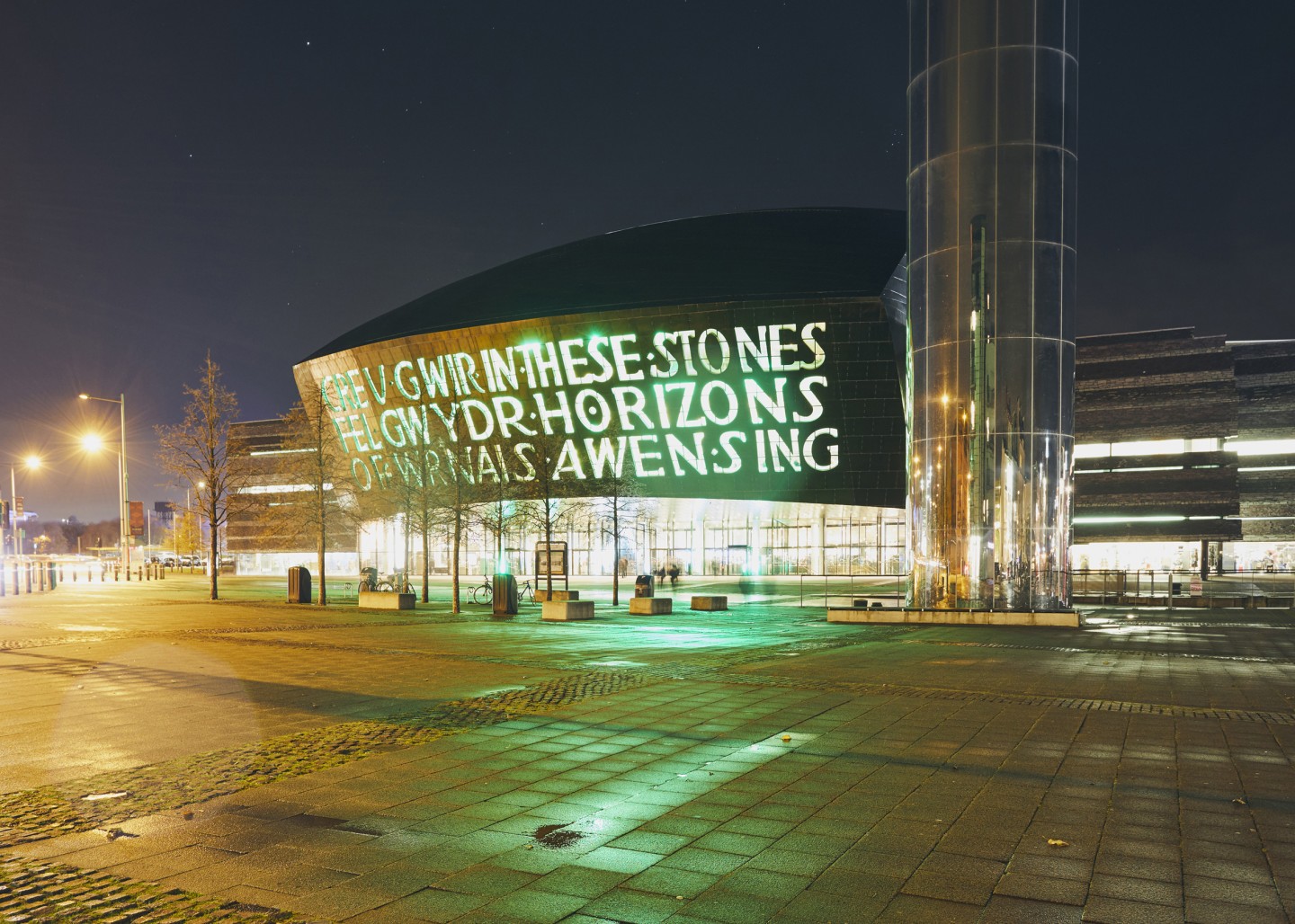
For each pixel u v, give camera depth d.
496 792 7.17
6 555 105.50
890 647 19.11
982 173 27.20
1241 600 36.19
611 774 7.75
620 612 31.38
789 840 5.98
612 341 52.78
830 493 52.12
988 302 27.06
